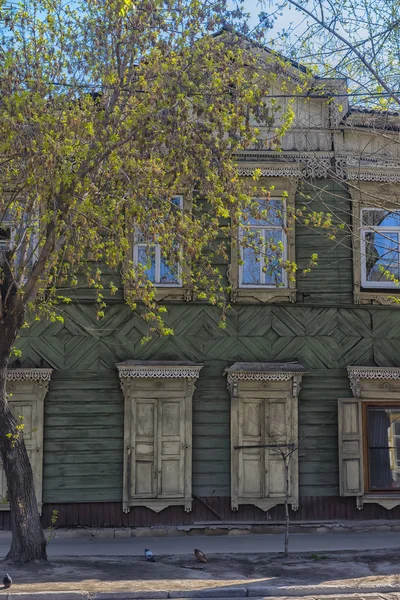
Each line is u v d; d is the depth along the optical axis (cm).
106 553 1531
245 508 1819
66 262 1622
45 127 1289
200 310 1862
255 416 1839
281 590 1197
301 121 1920
